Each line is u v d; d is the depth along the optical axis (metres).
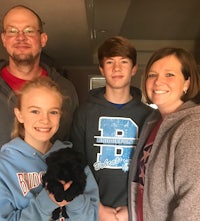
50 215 1.09
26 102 1.23
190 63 1.23
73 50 4.72
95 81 6.15
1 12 2.96
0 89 1.62
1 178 1.14
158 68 1.24
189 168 0.96
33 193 1.16
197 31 5.19
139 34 5.44
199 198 0.94
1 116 1.56
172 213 1.01
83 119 1.66
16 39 1.68
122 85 1.62
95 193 1.27
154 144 1.17
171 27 4.99
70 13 3.14
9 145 1.23
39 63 1.85
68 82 1.87
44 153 1.28
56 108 1.24
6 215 1.09
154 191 1.10
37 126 1.21
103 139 1.62
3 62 1.81
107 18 3.98
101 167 1.60
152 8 4.11
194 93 1.23
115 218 1.49
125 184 1.58
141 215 1.34
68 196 1.06
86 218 1.17
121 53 1.61
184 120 1.06
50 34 3.87
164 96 1.22
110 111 1.65
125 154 1.61
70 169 1.10
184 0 3.81
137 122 1.64
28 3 2.86
